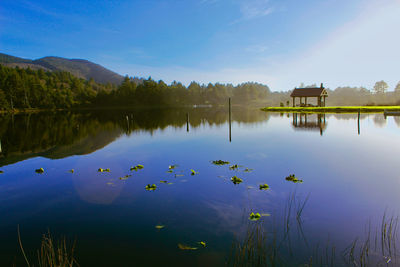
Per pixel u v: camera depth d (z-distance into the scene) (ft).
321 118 125.70
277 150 52.11
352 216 22.04
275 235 19.02
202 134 79.56
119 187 30.99
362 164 40.22
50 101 315.58
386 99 382.42
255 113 191.83
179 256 16.61
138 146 60.23
